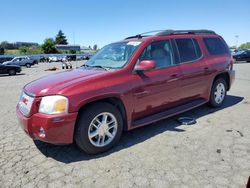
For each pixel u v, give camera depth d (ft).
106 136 12.35
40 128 10.91
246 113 17.94
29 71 81.10
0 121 17.60
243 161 10.92
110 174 10.23
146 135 14.21
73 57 183.42
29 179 10.03
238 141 13.03
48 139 10.83
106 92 11.77
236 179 9.59
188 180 9.62
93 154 12.02
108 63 14.28
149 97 13.76
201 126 15.38
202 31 18.60
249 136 13.67
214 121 16.28
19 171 10.65
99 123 11.94
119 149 12.51
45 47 273.75
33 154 12.23
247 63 79.51
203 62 17.29
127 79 12.75
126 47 14.58
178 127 15.30
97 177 10.05
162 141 13.29
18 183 9.77
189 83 16.15
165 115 14.75
